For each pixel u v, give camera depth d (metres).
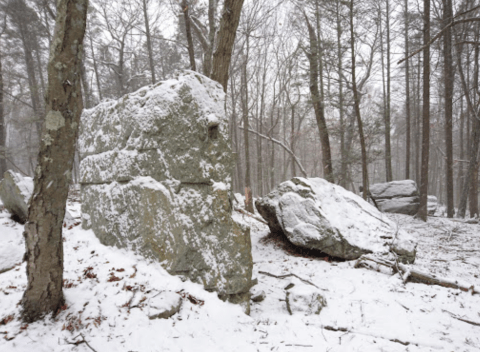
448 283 5.14
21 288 3.61
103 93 21.05
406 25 16.23
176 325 3.42
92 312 3.27
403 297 4.79
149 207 4.29
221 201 4.36
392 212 15.88
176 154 4.37
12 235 5.46
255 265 6.76
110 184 4.98
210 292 4.17
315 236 6.99
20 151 18.70
